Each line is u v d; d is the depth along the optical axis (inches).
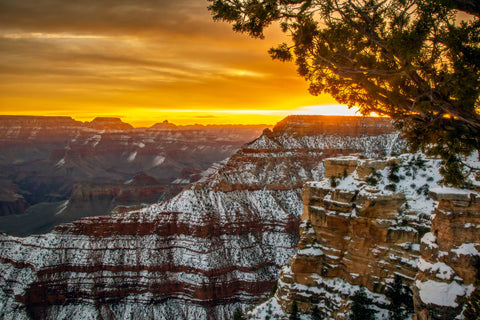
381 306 2023.9
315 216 2378.2
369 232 2116.1
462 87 732.7
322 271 2316.7
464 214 1336.1
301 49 1018.7
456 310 1273.4
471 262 1293.1
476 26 767.1
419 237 1987.0
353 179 2314.2
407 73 800.9
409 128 967.0
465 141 892.0
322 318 2214.6
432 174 2142.0
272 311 2372.0
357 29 892.6
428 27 754.8
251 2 962.7
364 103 979.9
